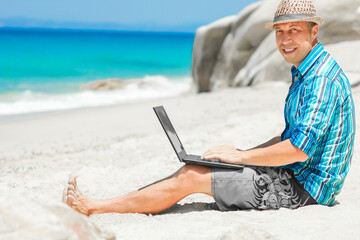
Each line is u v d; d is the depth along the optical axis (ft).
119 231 8.14
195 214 9.13
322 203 9.30
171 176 9.42
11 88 58.70
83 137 23.61
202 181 9.15
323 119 8.46
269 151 8.70
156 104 35.58
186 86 63.93
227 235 7.05
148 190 9.40
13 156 19.71
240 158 8.95
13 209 5.26
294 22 8.77
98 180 13.83
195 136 19.20
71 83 65.87
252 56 40.40
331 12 35.06
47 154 19.40
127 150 18.39
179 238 7.31
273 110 24.80
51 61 97.40
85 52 126.11
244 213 8.96
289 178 9.16
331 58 8.92
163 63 108.27
